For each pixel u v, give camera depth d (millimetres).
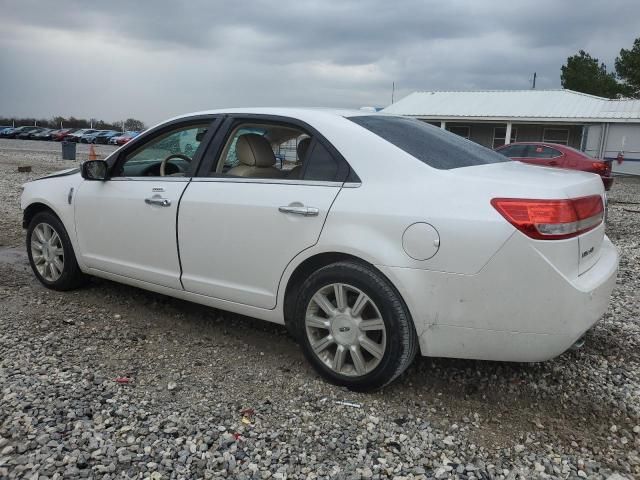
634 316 4715
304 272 3445
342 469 2584
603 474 2604
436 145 3512
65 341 3904
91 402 3062
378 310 3098
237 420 2969
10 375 3332
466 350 3014
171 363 3648
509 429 2984
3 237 7281
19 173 17672
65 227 4711
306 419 3002
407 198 3047
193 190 3854
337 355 3312
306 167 3459
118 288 5109
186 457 2621
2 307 4531
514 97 32062
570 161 15188
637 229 10039
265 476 2516
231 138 3900
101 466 2520
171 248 3977
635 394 3369
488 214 2842
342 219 3182
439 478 2541
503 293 2834
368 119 3631
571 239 2852
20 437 2707
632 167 27719
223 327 4301
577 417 3121
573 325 2859
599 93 50406
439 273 2920
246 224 3551
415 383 3459
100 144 56000
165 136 4301
